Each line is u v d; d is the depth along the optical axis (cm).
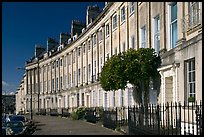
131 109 1684
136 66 1848
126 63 1880
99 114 2878
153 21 2041
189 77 1448
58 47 5944
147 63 1842
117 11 2941
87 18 4453
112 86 1945
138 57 1870
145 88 1956
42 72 6506
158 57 1852
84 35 4256
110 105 3097
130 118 1667
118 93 2831
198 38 1303
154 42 2028
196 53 1327
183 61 1476
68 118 4022
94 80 3825
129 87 2405
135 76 1852
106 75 1955
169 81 1734
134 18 2458
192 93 1416
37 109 6581
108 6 3173
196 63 1327
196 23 1372
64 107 5184
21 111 7275
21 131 1906
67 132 1984
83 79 4328
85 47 4253
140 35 2334
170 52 1656
